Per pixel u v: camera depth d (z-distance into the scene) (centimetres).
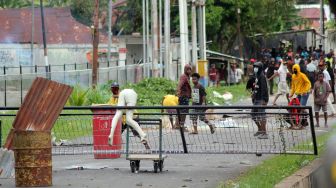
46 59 11756
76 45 13088
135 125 3288
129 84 8112
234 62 13075
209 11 13800
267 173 2728
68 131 3759
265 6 11556
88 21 15612
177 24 14150
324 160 1441
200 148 3341
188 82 4997
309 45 14500
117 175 2936
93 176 2908
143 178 2838
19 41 12950
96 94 6850
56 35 13288
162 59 10775
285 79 6550
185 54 8556
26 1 17488
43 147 2614
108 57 11444
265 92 4619
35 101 2614
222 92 9188
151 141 3656
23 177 2608
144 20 11319
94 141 3434
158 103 7500
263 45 14862
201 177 2839
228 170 3048
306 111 3712
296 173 2650
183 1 8519
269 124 3453
